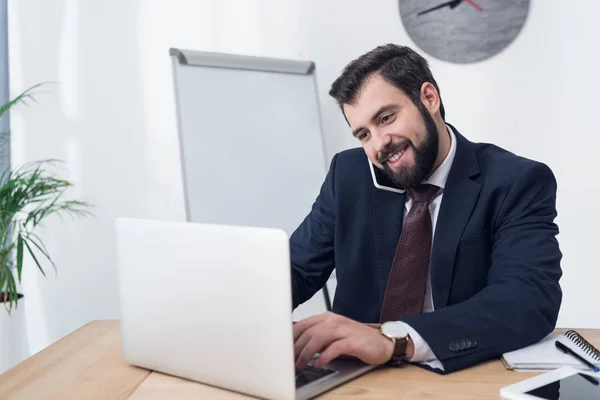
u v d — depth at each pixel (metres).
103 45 2.83
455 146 1.45
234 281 0.94
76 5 2.82
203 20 2.83
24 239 2.59
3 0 2.76
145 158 2.87
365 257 1.54
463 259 1.38
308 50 2.83
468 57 2.77
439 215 1.41
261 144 2.65
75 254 2.89
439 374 1.02
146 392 0.98
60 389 1.00
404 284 1.39
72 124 2.86
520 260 1.25
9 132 2.79
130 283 1.08
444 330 1.06
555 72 2.76
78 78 2.84
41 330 2.91
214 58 2.67
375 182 1.52
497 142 2.81
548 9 2.73
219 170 2.59
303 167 2.68
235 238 0.93
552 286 1.20
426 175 1.40
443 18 2.76
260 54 2.84
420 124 1.37
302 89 2.74
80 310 2.91
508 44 2.75
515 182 1.37
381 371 1.04
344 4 2.80
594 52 2.73
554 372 0.99
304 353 1.01
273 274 0.90
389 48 1.38
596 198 2.79
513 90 2.78
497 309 1.12
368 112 1.36
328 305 2.58
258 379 0.93
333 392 0.95
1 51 2.77
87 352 1.19
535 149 2.80
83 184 2.88
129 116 2.85
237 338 0.94
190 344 1.00
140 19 2.82
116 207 2.89
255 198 2.61
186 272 0.99
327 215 1.63
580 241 2.81
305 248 1.63
